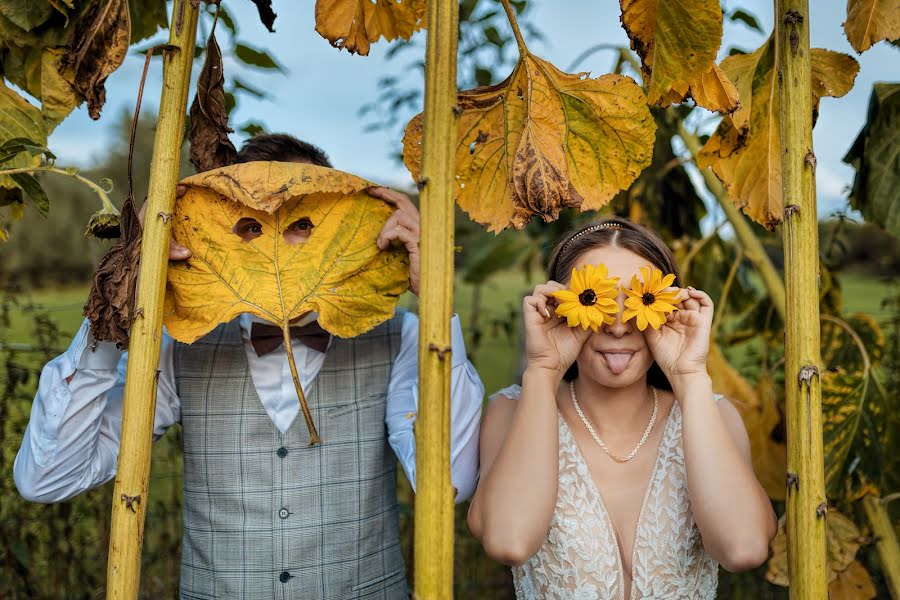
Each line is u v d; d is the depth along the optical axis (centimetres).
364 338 173
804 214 106
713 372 222
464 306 396
